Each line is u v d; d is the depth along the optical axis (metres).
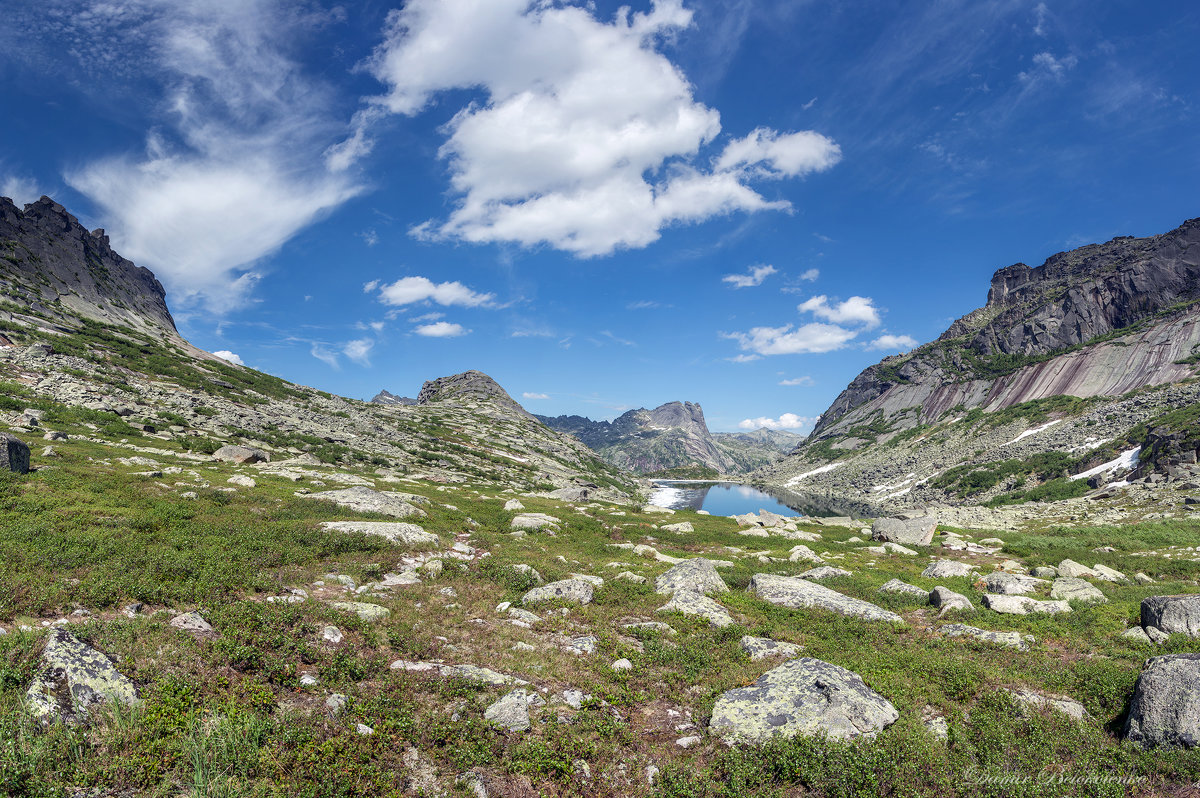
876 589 25.67
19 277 105.69
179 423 61.22
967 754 10.88
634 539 40.75
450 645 14.62
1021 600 22.11
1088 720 12.43
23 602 11.93
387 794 8.41
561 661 14.41
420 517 33.31
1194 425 90.25
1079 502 87.00
